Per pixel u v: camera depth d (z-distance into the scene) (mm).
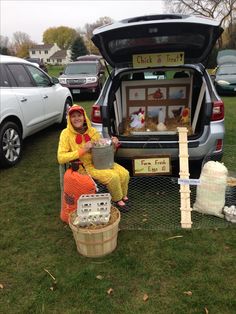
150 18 3846
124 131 4555
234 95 13102
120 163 4129
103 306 2529
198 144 3916
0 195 4410
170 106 4707
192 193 4062
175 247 3150
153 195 4105
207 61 4273
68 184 3416
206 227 3432
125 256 3055
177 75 4746
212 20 3664
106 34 3873
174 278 2773
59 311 2512
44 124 6621
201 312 2436
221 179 3492
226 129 7094
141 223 3545
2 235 3490
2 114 5117
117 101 4555
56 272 2904
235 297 2551
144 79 4773
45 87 6742
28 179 4891
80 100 13688
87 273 2859
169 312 2451
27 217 3834
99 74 13898
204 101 3977
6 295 2688
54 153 5992
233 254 3035
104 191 3703
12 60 5961
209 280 2729
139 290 2666
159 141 3951
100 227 2939
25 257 3127
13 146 5387
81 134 3633
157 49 4195
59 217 3795
